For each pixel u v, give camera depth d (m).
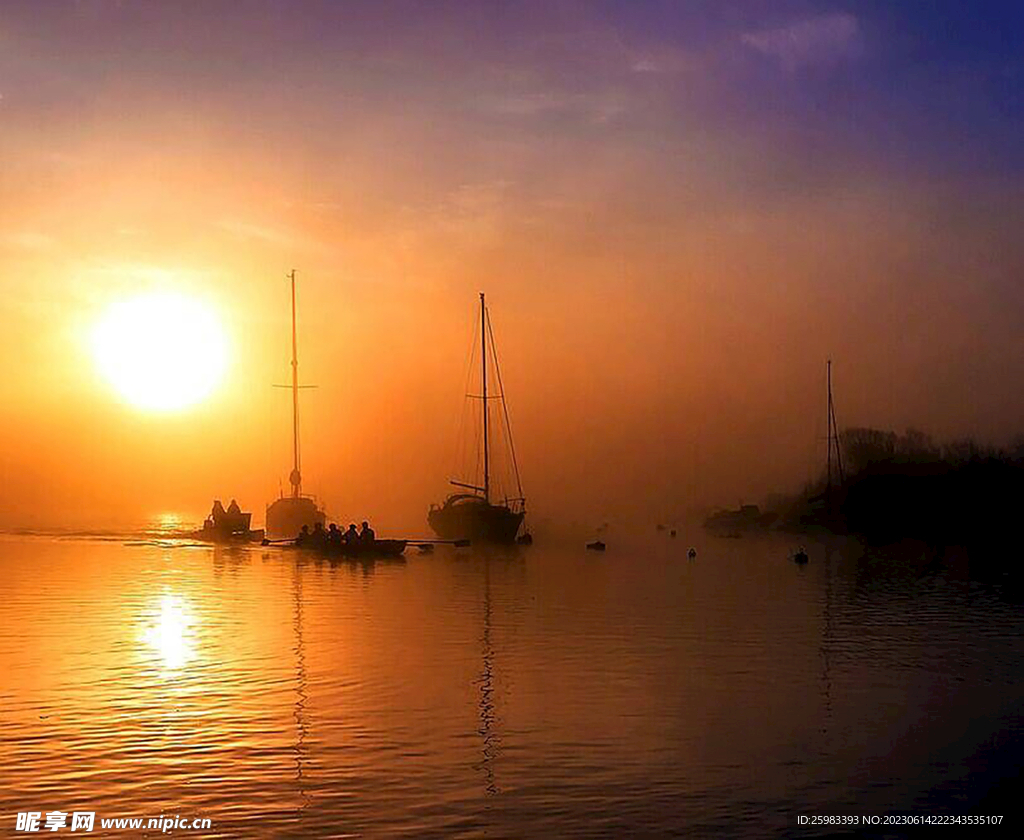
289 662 35.62
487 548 101.44
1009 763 23.98
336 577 67.38
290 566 75.88
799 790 22.02
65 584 61.56
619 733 26.30
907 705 29.55
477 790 21.86
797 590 61.41
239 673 33.59
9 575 67.31
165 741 25.28
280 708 28.70
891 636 42.47
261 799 21.28
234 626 44.16
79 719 27.31
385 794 21.59
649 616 48.47
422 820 20.19
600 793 21.73
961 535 122.75
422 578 67.38
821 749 25.00
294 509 113.44
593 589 61.22
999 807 21.12
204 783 22.22
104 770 23.05
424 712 28.36
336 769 23.17
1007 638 41.97
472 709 28.72
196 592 57.56
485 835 19.50
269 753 24.33
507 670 34.34
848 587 63.50
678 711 28.66
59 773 22.83
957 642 40.91
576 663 35.75
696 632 43.19
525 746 25.02
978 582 66.88
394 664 35.44
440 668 34.72
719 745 25.27
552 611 50.12
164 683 31.97
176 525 143.75
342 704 29.25
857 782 22.58
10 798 21.34
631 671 34.38
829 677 33.50
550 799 21.34
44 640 40.06
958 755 24.56
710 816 20.53
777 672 34.25
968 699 30.33
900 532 129.38
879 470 136.12
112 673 33.44
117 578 65.50
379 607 51.19
